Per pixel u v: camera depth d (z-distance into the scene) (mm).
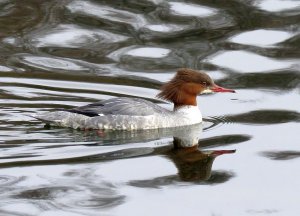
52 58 19312
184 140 15172
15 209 12016
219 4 21594
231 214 12023
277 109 16812
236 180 13203
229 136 15375
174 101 16500
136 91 17828
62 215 11844
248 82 18203
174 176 13297
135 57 19359
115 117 15852
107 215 11875
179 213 12016
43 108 16750
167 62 19125
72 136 15289
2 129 15469
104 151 14430
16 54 19406
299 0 21734
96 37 20078
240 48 19672
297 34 20156
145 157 14148
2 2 21297
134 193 12625
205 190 12789
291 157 14164
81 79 18391
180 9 21328
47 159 13906
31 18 20750
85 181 13016
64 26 20453
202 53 19484
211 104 17391
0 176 13141
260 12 21188
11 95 17391
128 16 20953
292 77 18297
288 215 12000
